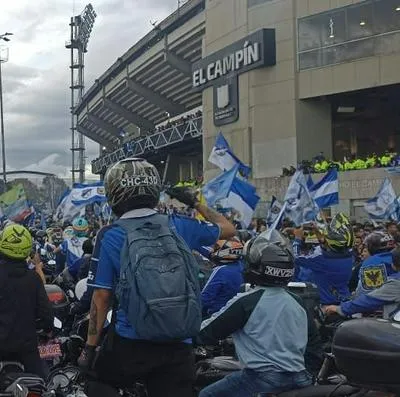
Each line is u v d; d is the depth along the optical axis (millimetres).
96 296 3666
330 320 5453
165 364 3650
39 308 5672
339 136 42531
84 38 83875
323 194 15781
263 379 4020
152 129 68562
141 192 3750
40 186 57531
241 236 10219
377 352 3090
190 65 53031
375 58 32938
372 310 5078
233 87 39219
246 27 38031
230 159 15188
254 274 4121
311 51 35094
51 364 6699
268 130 36812
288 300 4098
